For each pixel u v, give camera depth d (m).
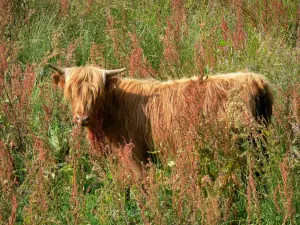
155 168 15.00
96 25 24.11
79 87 15.48
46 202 13.52
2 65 18.09
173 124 15.61
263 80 15.51
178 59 19.91
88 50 22.77
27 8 24.67
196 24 24.12
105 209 13.67
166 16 25.27
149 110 15.92
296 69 19.73
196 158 14.05
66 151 16.83
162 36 21.89
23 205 14.54
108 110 16.14
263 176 14.45
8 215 13.62
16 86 17.39
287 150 14.94
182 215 12.91
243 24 23.14
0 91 17.55
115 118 16.22
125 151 13.66
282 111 15.70
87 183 15.75
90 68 15.82
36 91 19.72
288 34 23.83
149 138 16.03
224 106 15.07
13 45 22.06
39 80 20.50
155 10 25.78
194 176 13.27
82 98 15.42
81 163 15.82
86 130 16.52
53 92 18.55
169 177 14.38
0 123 16.95
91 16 24.86
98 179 14.84
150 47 22.59
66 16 24.38
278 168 14.25
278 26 24.03
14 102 17.17
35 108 19.02
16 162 16.34
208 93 15.17
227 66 19.72
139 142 16.19
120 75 19.02
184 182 12.88
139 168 16.14
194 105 14.45
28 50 22.86
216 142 14.17
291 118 15.34
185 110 14.70
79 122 15.38
